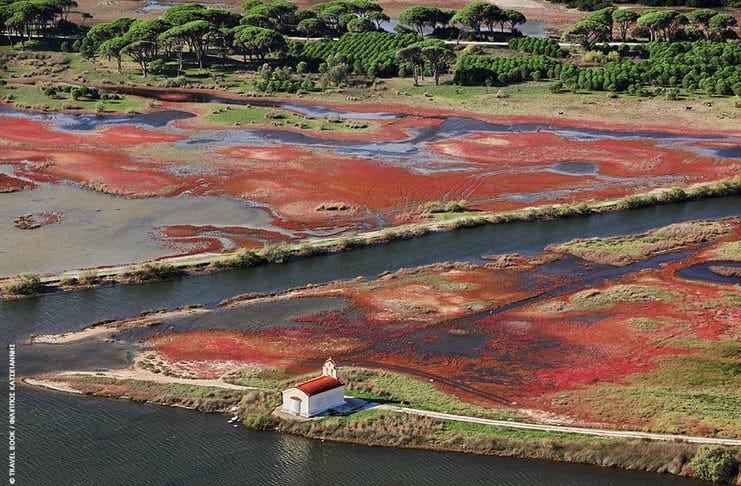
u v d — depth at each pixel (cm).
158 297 10519
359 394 8200
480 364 8881
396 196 14162
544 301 10444
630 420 7775
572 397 8200
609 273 11319
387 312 10094
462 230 12800
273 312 10100
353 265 11569
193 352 9106
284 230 12744
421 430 7588
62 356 9006
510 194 14300
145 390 8275
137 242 12231
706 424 7656
